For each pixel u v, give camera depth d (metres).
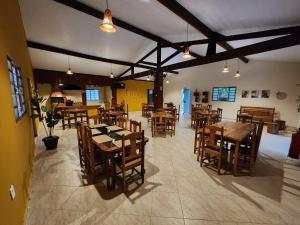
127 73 9.46
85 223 1.72
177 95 10.77
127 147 2.27
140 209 1.93
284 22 2.96
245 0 2.32
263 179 2.62
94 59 6.42
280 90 6.64
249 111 7.22
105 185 2.39
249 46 3.33
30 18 3.75
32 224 1.71
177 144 4.30
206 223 1.75
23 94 2.87
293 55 5.07
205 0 2.50
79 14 3.77
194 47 6.10
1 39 1.63
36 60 6.34
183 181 2.53
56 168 2.89
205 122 3.97
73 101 8.78
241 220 1.79
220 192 2.28
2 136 1.35
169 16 3.45
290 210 1.95
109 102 10.03
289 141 4.73
